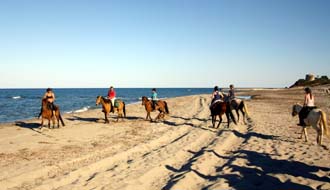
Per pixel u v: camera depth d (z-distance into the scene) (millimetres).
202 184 8438
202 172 9484
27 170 9562
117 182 8570
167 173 9609
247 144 13273
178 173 9477
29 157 11219
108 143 14031
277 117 23062
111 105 21172
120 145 13617
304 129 13492
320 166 9539
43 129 17938
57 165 10172
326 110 27484
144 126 19609
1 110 39562
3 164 10227
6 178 8750
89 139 14969
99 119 23578
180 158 11461
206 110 30219
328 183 7949
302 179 8375
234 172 9250
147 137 15711
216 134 16266
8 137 15180
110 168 10148
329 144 12859
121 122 21609
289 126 18172
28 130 17547
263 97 55438
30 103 56375
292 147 12352
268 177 8734
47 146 13180
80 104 53625
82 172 9609
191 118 23984
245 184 8180
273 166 9805
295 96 56938
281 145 12781
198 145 13711
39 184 8414
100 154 11930
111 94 21469
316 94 56031
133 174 9305
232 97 20188
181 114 27312
